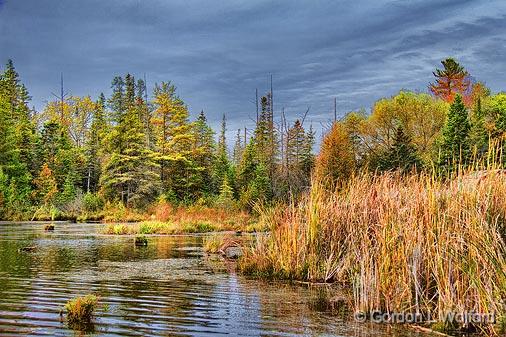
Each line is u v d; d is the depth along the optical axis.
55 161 67.31
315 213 12.27
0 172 55.72
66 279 12.37
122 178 57.78
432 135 57.62
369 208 11.53
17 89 102.50
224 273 13.34
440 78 74.44
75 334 7.39
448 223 8.88
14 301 9.66
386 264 8.73
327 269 11.80
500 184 9.04
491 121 42.84
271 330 7.69
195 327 7.85
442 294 7.90
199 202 54.53
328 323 8.08
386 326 7.88
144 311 8.88
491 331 7.21
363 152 55.06
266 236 14.20
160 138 65.00
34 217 50.53
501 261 7.50
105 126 89.94
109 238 26.41
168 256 17.72
